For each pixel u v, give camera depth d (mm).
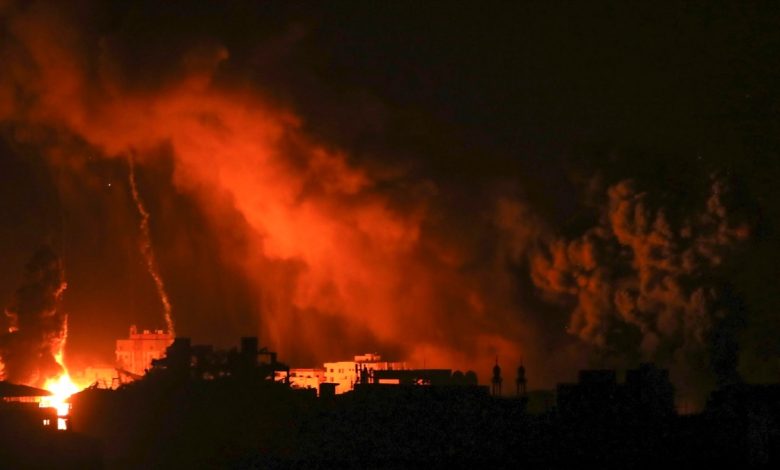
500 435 139250
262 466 147000
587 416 142125
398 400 151750
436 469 129875
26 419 156750
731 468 124375
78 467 152250
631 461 125938
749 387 150875
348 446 144125
